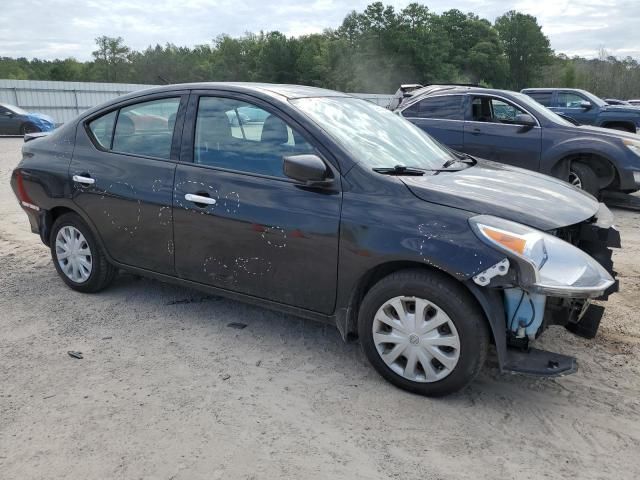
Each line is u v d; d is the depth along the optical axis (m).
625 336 4.05
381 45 89.94
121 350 3.78
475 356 3.03
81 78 96.69
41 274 5.26
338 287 3.37
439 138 9.09
